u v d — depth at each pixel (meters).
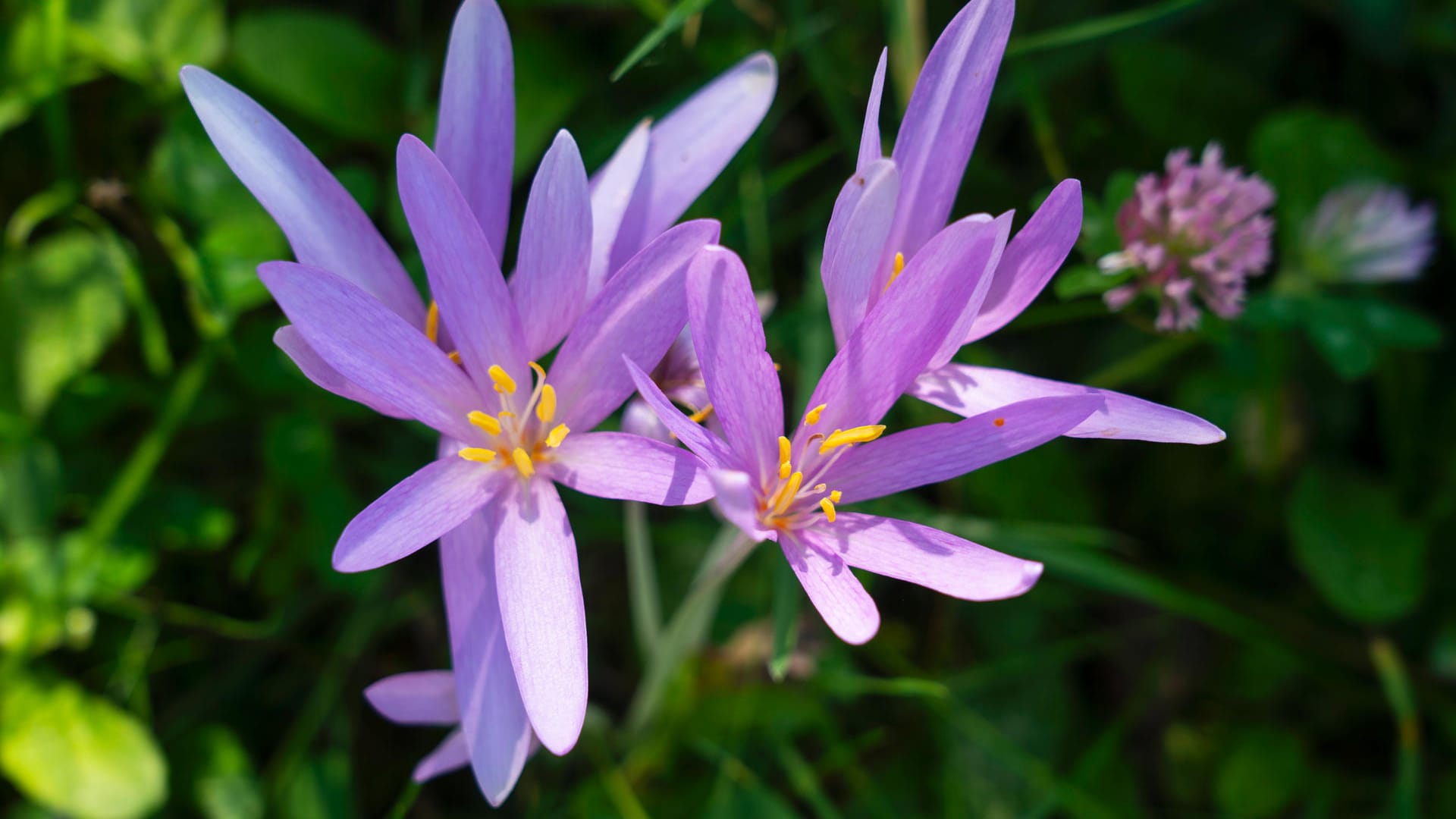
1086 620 0.49
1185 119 0.48
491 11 0.33
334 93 0.44
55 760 0.42
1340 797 0.48
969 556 0.31
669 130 0.35
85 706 0.43
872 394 0.33
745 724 0.45
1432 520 0.48
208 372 0.44
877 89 0.32
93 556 0.43
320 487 0.44
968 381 0.34
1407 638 0.48
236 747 0.44
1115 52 0.48
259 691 0.46
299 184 0.33
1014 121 0.50
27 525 0.43
